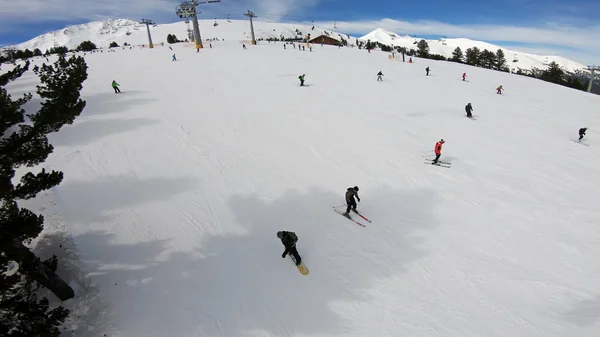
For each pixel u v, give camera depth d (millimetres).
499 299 8734
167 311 7598
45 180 6703
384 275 9258
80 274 8008
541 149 18594
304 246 10055
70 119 6957
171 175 12891
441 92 30422
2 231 5844
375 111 22688
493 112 25188
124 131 16281
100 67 33250
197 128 17391
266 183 13070
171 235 9844
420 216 11961
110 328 7039
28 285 6523
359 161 15469
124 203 10930
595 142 20344
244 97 23578
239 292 8328
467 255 10234
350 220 11461
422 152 16891
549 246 10789
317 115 20875
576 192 14133
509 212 12461
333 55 50656
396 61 50031
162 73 30359
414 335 7551
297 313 7918
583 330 7949
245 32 140250
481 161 16438
